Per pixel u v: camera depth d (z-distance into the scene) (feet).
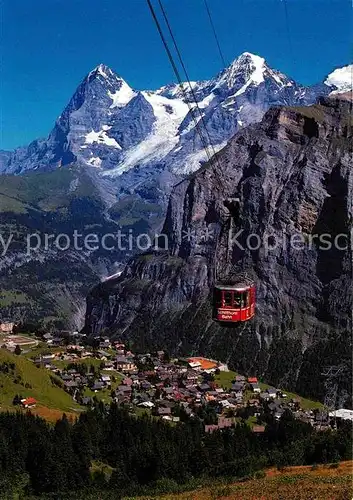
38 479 463.42
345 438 433.48
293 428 570.46
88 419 579.48
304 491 304.91
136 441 550.77
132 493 421.59
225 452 513.04
